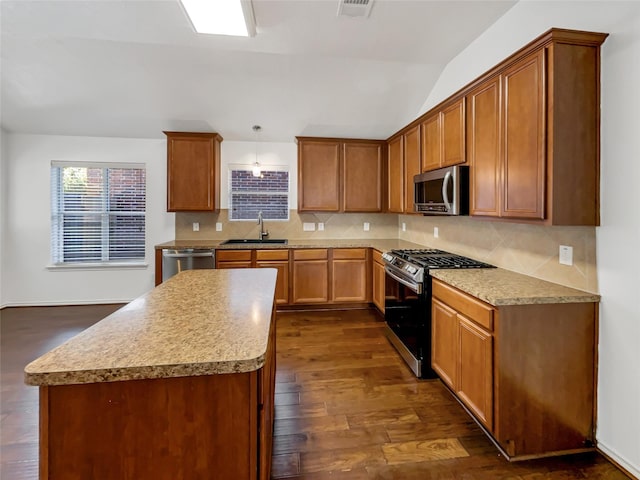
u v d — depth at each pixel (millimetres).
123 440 894
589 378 1727
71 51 2748
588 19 1661
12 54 2779
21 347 3021
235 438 927
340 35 2373
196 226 4504
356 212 4441
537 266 2102
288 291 4086
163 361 882
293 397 2246
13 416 2008
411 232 4363
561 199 1638
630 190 1519
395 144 4012
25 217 4188
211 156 4125
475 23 2254
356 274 4188
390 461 1679
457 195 2393
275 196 4656
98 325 1165
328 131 4195
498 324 1665
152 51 2758
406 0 1984
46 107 3613
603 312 1677
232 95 3438
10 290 4191
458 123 2492
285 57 2854
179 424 909
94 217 4367
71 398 875
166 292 1671
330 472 1605
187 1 1922
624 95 1528
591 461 1677
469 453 1738
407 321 2697
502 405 1675
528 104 1762
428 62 2854
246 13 2020
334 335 3367
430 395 2277
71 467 881
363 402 2191
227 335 1072
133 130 4137
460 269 2404
